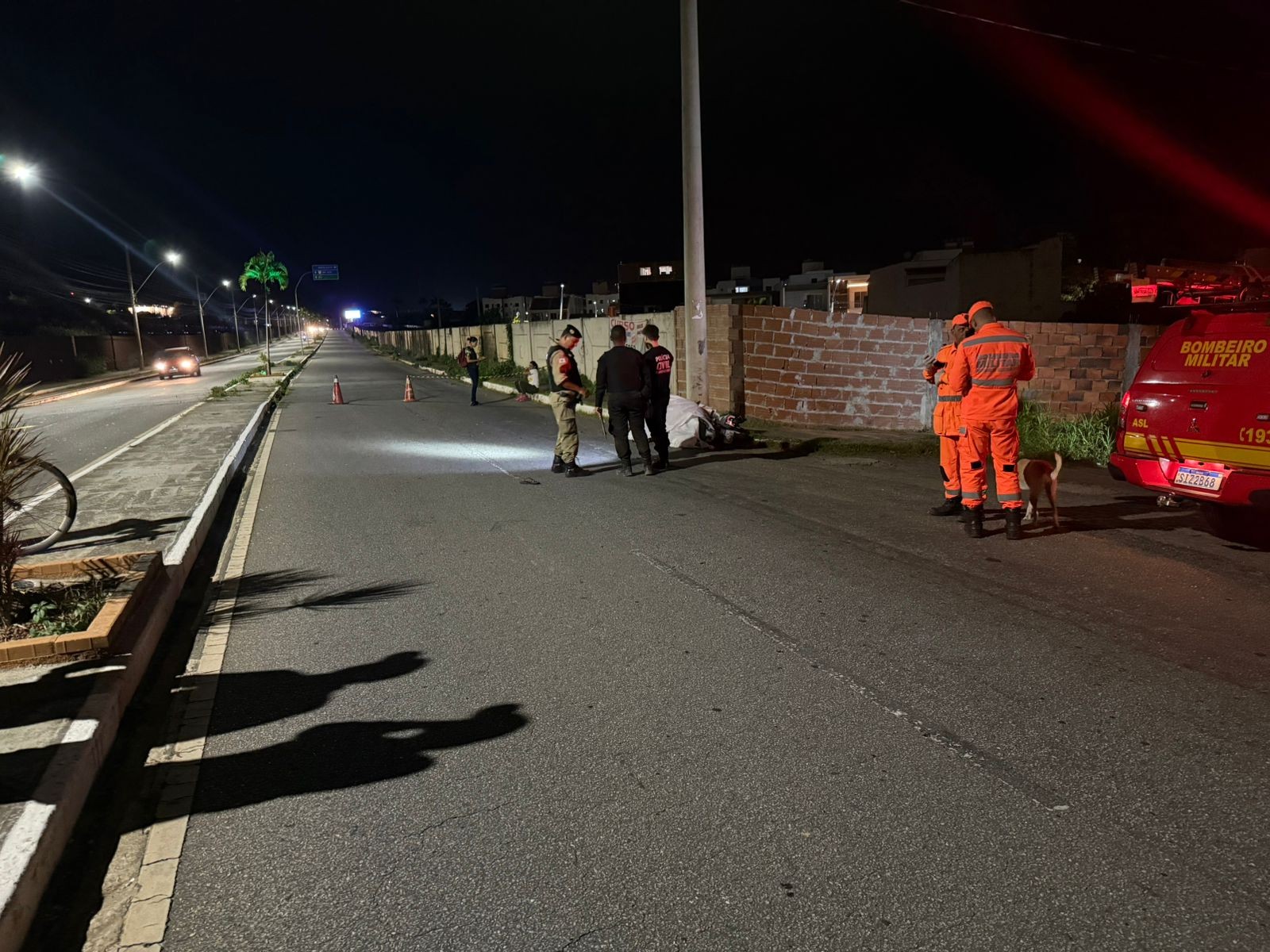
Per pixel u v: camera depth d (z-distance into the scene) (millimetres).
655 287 83875
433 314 127625
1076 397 13211
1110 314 23531
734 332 13797
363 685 4133
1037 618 4801
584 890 2574
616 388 9672
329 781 3258
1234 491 5715
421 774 3289
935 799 3006
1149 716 3604
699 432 11789
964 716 3633
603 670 4219
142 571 5395
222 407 20656
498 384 25359
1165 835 2764
